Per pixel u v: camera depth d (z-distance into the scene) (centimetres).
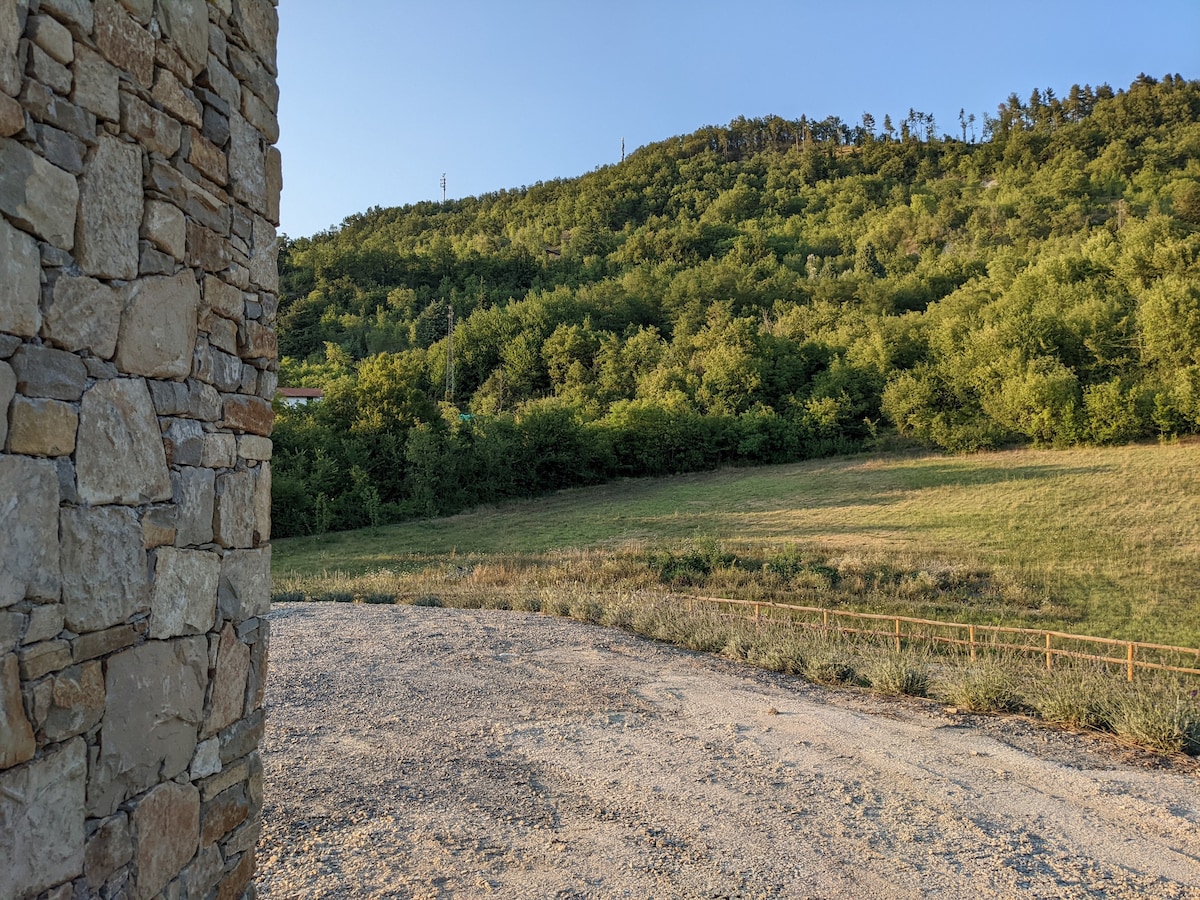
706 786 645
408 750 715
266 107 328
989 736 795
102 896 227
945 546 2617
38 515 202
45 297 204
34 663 200
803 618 1712
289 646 1173
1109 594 2034
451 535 3378
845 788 643
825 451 4744
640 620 1409
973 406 4525
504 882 470
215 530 286
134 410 241
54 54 206
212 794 285
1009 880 487
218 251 289
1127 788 647
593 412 5469
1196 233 5119
